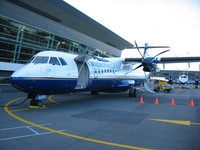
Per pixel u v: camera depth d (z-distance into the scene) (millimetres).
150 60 14328
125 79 15266
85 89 10992
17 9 18688
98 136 4824
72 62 9891
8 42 18922
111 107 9594
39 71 7957
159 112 8375
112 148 4012
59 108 8922
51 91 8656
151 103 11445
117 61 15141
